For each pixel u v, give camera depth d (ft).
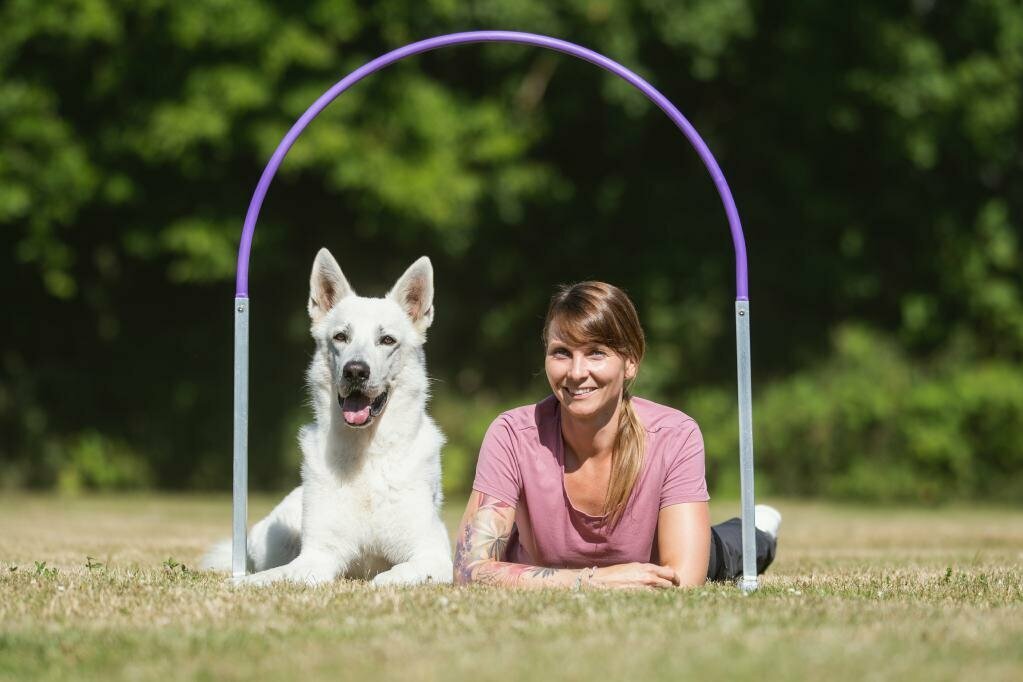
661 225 63.67
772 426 58.08
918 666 10.97
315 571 17.69
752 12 55.98
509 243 64.49
